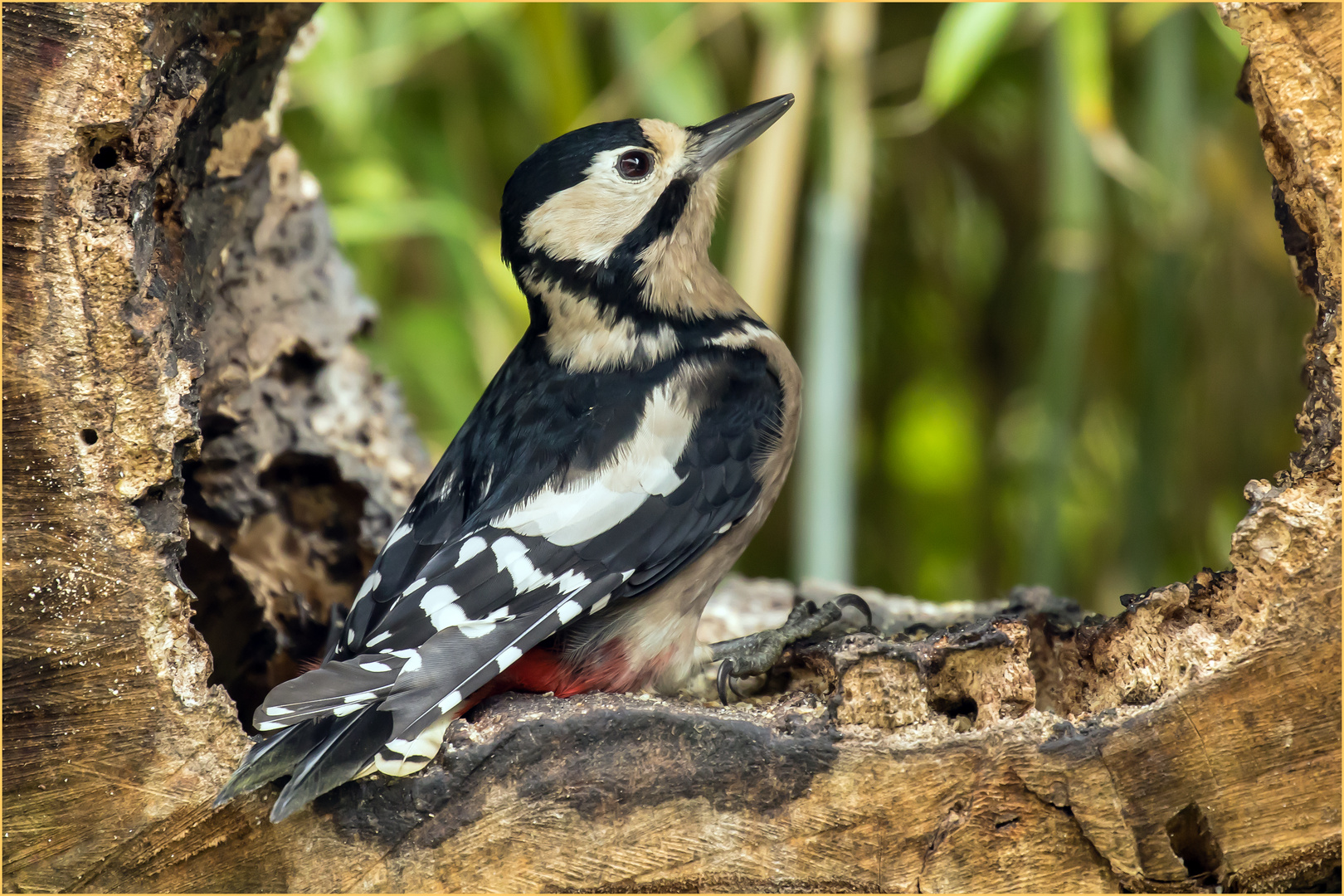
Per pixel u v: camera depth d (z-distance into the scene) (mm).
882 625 7465
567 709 5227
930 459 11820
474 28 9586
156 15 5227
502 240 6781
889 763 5148
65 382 5047
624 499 6035
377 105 10172
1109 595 11250
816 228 9203
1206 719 5133
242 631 7590
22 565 5027
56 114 5043
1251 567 5168
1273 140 5375
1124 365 11109
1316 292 5434
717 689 6402
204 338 7008
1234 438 10734
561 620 5688
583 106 9273
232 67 6457
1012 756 5141
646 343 6555
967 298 11633
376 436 8664
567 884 5156
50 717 5074
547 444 6191
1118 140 9109
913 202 11227
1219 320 10656
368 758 4961
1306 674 5090
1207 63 10273
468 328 10648
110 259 5086
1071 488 11453
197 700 5121
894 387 11875
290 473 8148
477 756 5078
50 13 5039
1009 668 5324
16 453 5023
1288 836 5172
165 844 5145
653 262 6609
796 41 9297
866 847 5188
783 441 6547
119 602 5074
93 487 5055
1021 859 5191
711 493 6203
